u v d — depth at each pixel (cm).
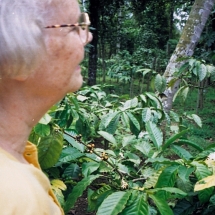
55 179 155
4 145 62
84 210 259
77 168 173
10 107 61
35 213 45
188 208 157
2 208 43
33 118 65
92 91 246
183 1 847
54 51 62
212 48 712
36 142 151
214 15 654
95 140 402
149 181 138
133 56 908
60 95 66
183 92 284
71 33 65
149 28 1073
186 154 154
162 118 207
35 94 62
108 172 163
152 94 214
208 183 115
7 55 54
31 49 56
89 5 781
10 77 58
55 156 151
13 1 56
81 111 203
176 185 157
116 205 106
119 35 1021
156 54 937
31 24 56
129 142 178
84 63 866
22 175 48
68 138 163
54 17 62
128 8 992
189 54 326
